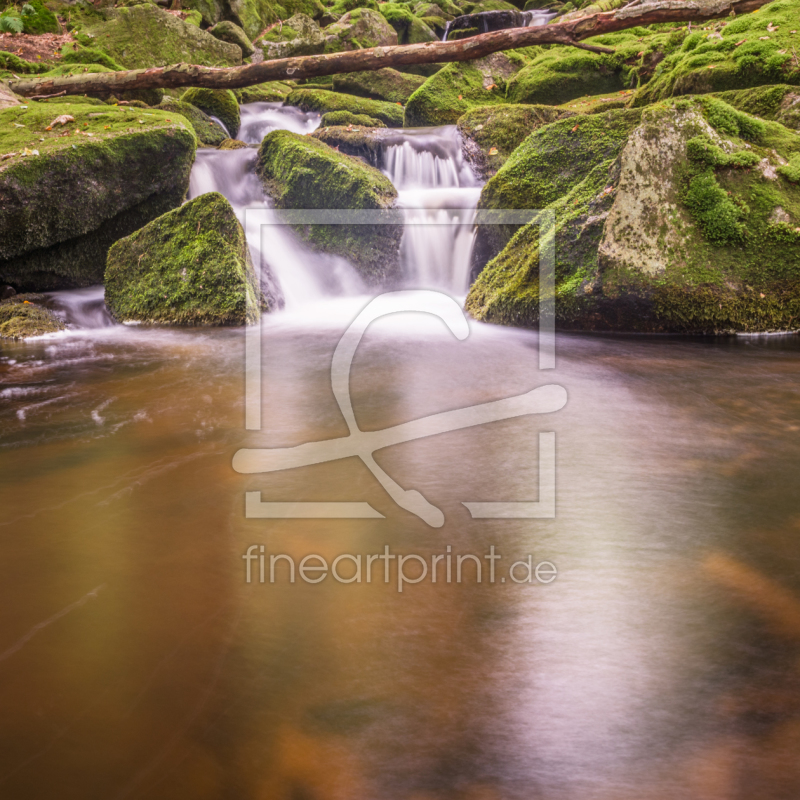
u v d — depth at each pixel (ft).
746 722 5.69
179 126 26.86
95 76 33.53
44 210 24.40
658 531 8.94
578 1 65.77
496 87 42.52
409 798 5.02
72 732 5.58
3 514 9.43
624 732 5.60
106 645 6.59
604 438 12.55
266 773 5.22
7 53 39.14
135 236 24.49
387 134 35.27
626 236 20.21
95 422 13.64
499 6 72.74
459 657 6.46
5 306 23.30
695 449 11.94
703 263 20.03
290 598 7.38
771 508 9.61
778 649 6.57
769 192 20.29
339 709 5.82
